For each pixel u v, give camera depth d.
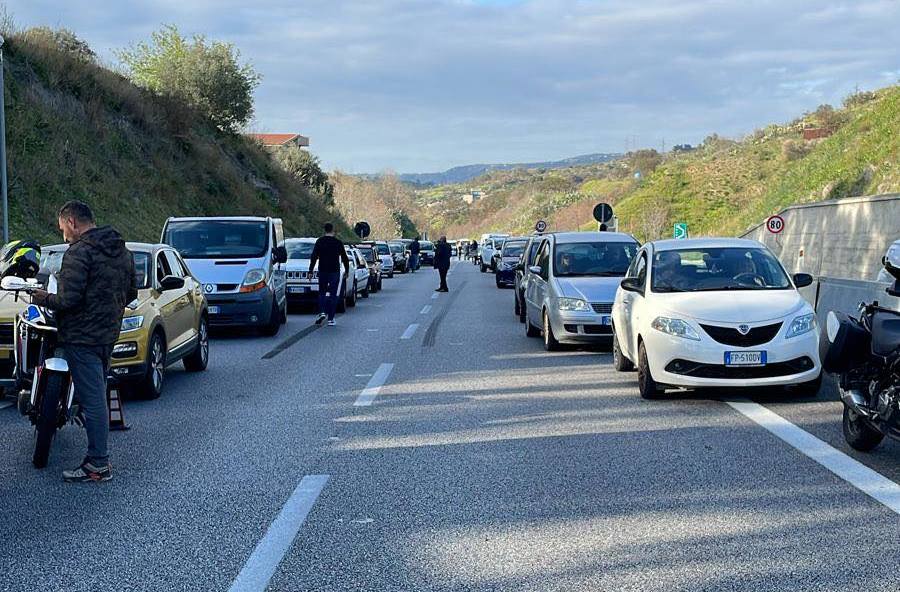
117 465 7.43
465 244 104.56
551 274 15.27
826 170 39.97
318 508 6.17
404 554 5.23
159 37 47.19
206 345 13.24
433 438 8.32
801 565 4.94
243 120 48.34
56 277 7.64
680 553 5.17
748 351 9.59
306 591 4.69
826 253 28.77
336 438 8.37
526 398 10.32
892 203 24.81
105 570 5.03
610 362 13.21
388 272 44.19
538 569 4.95
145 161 34.91
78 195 28.52
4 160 19.58
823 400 9.86
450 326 19.02
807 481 6.69
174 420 9.29
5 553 5.33
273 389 11.20
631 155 145.50
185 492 6.60
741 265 11.20
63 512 6.13
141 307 10.40
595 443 8.02
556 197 146.25
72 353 6.91
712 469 7.07
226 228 18.69
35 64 31.58
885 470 6.99
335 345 15.84
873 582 4.67
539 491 6.52
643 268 11.56
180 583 4.82
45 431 7.24
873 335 7.30
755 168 79.12
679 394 10.40
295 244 25.47
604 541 5.41
